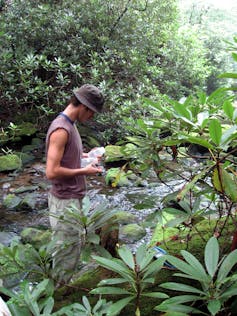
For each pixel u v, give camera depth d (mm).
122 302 1074
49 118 5652
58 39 5695
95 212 1451
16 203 3947
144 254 1176
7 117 5586
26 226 3605
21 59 5234
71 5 6016
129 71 5695
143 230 3406
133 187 4262
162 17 6629
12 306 1168
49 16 5645
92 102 2180
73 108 2193
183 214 1490
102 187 4332
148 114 5039
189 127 1394
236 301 1213
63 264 1766
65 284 1541
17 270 1501
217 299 990
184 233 1931
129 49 5859
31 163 4934
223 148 1116
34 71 5645
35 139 5480
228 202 1508
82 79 5402
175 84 5965
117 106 5328
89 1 6000
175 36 6715
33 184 4406
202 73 6887
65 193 2254
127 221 3596
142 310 1437
